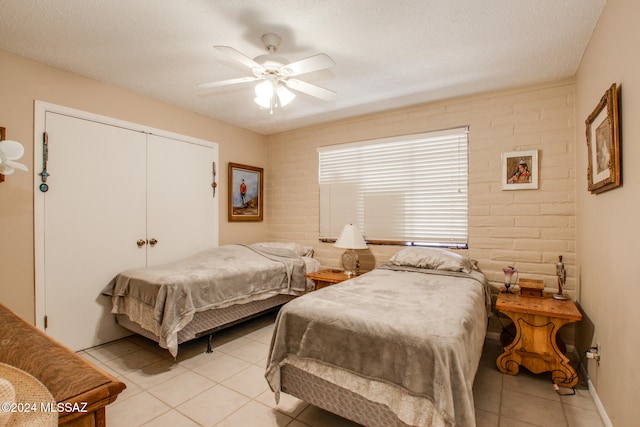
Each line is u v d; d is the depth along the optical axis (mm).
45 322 2480
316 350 1629
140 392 2066
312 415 1833
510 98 2891
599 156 1826
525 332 2234
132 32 2041
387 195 3553
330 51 2268
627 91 1434
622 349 1499
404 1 1733
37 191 2438
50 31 2033
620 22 1513
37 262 2438
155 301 2416
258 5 1767
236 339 3006
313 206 4113
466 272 2645
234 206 4047
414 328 1450
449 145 3186
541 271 2744
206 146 3717
